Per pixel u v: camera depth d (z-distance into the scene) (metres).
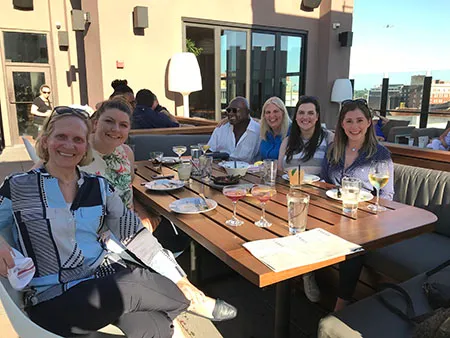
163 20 6.80
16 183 1.28
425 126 7.65
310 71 8.80
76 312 1.21
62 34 7.54
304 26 8.47
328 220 1.61
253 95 8.21
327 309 2.19
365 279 2.10
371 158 2.20
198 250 2.40
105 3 6.26
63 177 1.33
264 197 1.54
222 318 1.58
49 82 7.80
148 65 6.80
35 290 1.25
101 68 6.41
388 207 1.81
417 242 2.12
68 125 1.30
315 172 2.57
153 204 1.92
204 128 4.44
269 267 1.17
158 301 1.33
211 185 2.20
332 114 8.85
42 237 1.25
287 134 2.93
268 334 1.97
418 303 1.42
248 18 7.71
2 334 1.92
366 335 1.26
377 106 8.69
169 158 3.19
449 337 1.08
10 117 7.68
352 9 8.63
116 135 1.94
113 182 2.00
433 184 2.32
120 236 1.53
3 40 7.30
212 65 7.56
